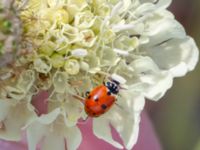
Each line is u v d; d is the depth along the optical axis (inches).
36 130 3.0
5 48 2.6
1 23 2.5
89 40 3.0
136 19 3.2
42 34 3.0
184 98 4.4
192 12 4.5
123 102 3.1
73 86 3.0
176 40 3.3
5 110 3.0
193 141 4.3
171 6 4.6
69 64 3.0
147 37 3.2
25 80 3.0
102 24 3.0
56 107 3.1
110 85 2.9
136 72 3.1
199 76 4.4
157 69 3.1
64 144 3.1
